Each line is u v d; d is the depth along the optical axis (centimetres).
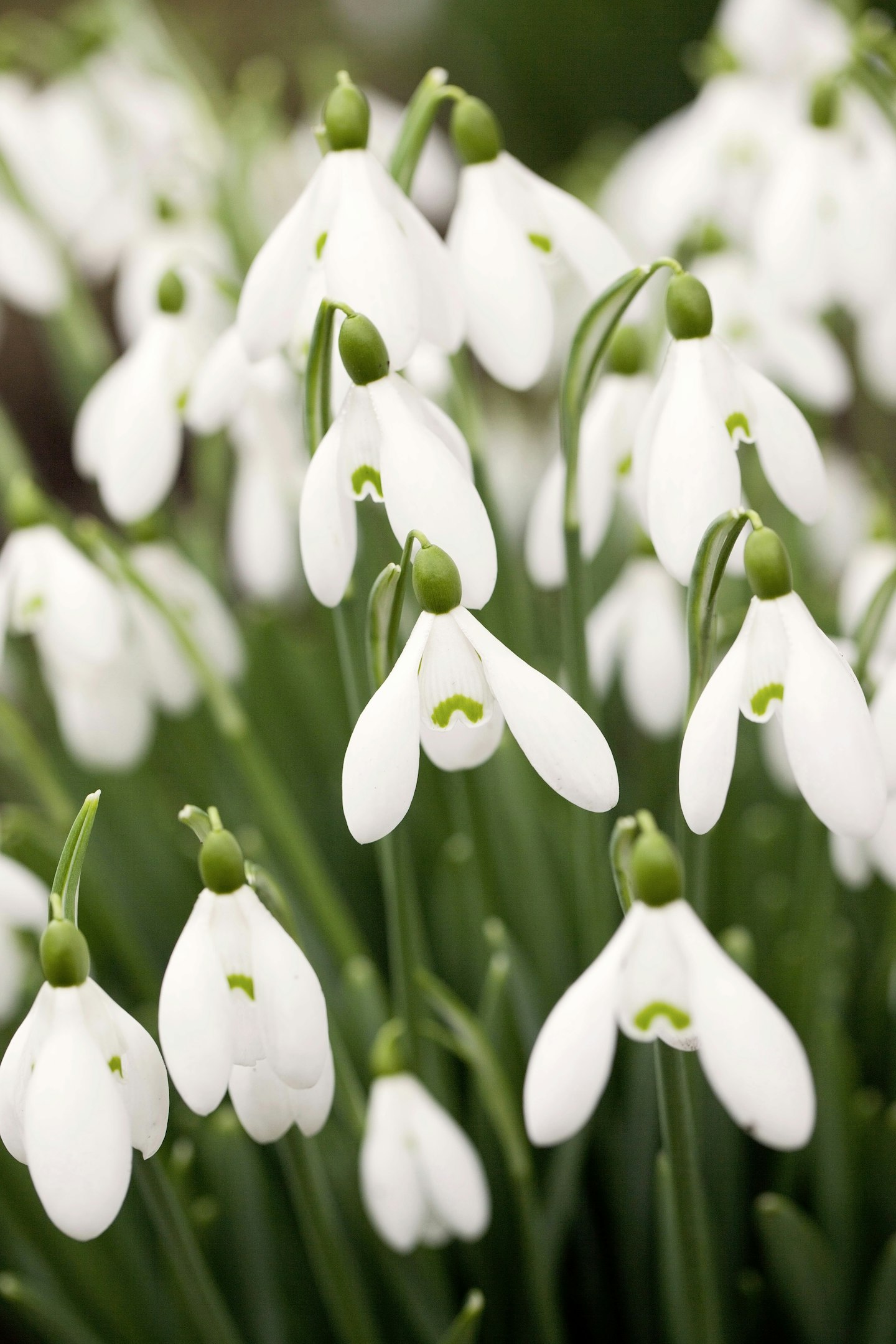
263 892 53
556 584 61
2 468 75
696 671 53
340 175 54
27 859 63
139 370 60
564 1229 62
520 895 65
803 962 62
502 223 56
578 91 196
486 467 62
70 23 84
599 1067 52
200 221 76
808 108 63
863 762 52
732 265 64
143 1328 63
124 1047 52
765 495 69
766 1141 52
